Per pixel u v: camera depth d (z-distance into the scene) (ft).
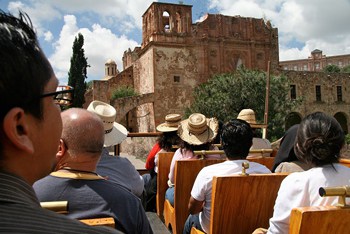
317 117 9.35
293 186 8.82
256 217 11.66
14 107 3.42
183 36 126.62
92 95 136.15
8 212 3.04
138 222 8.23
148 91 128.06
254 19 136.15
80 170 8.48
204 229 13.15
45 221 3.14
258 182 11.39
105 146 14.48
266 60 135.95
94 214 7.73
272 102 101.04
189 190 16.03
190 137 19.52
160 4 126.00
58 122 4.13
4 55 3.35
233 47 132.26
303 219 7.20
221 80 105.19
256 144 22.82
